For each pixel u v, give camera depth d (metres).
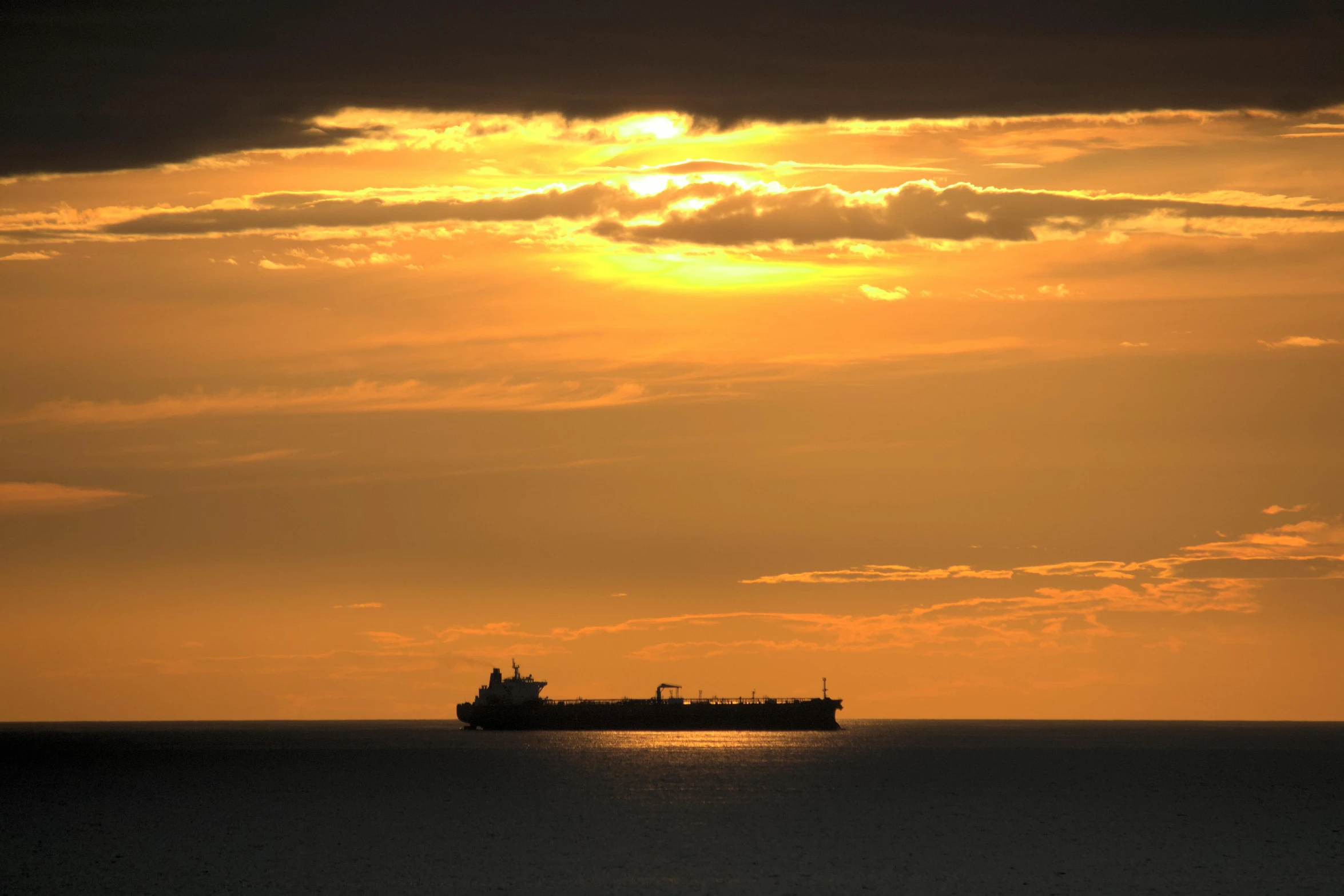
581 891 176.12
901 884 181.50
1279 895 173.75
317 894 174.38
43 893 176.25
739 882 183.00
